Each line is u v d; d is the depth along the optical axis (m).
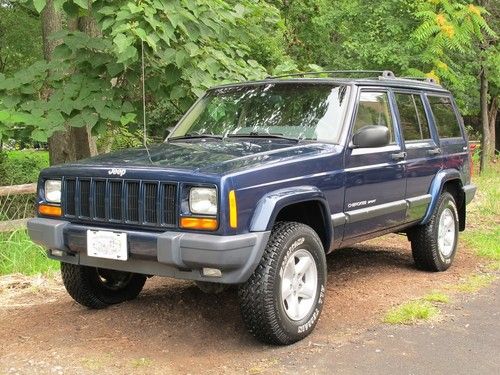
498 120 26.42
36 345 4.42
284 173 4.39
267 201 4.16
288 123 5.25
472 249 7.70
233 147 4.82
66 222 4.57
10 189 7.33
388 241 8.25
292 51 17.02
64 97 7.32
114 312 5.18
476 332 4.66
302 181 4.53
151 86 7.66
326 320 4.91
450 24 12.47
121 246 4.20
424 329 4.71
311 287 4.54
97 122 7.32
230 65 7.89
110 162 4.53
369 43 14.62
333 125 5.11
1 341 4.52
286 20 16.19
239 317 4.98
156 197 4.14
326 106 5.25
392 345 4.37
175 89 7.59
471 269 6.70
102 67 7.52
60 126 7.15
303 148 4.80
